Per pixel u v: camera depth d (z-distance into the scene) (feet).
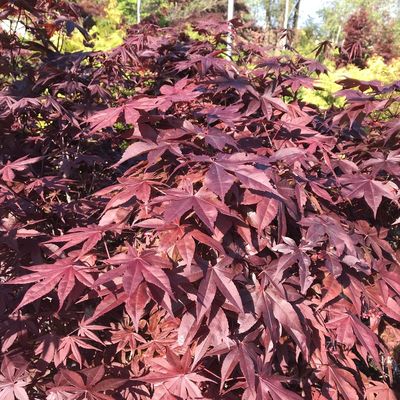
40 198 8.16
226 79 7.48
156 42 10.80
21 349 6.86
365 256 6.81
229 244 5.87
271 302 5.90
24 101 7.69
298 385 7.31
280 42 13.85
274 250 5.83
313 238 5.72
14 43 10.10
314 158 6.62
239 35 12.16
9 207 7.16
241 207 5.80
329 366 6.93
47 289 5.26
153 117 5.84
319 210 6.62
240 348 5.90
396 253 7.93
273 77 8.79
